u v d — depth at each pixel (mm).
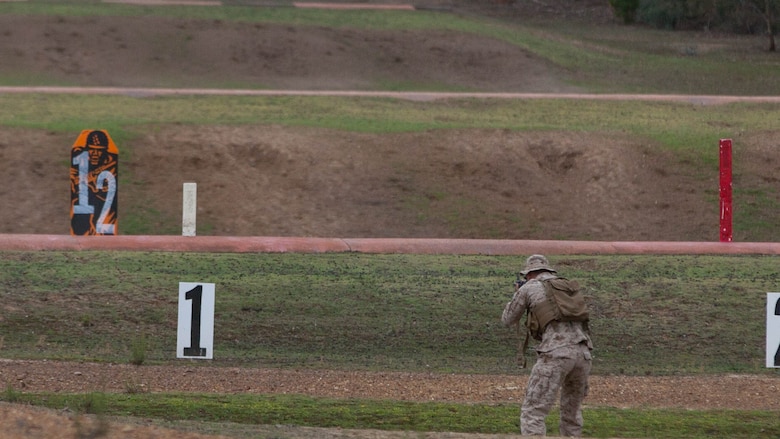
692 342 53938
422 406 38844
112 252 70375
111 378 43500
